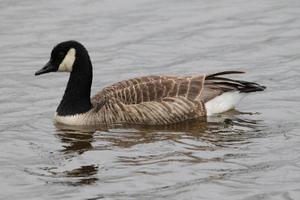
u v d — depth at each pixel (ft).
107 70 68.33
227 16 79.00
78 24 78.69
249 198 42.93
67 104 57.77
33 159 50.03
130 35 75.72
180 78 58.08
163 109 56.49
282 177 45.47
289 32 74.33
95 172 47.26
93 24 78.54
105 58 70.95
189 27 76.84
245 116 57.06
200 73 66.69
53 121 57.88
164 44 73.41
